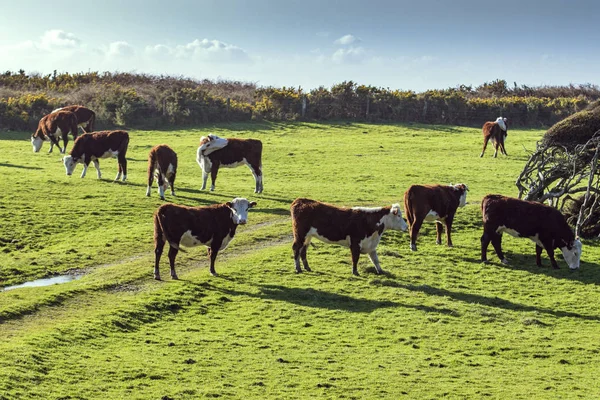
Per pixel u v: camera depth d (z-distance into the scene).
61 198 33.12
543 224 25.72
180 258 25.34
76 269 24.23
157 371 16.48
